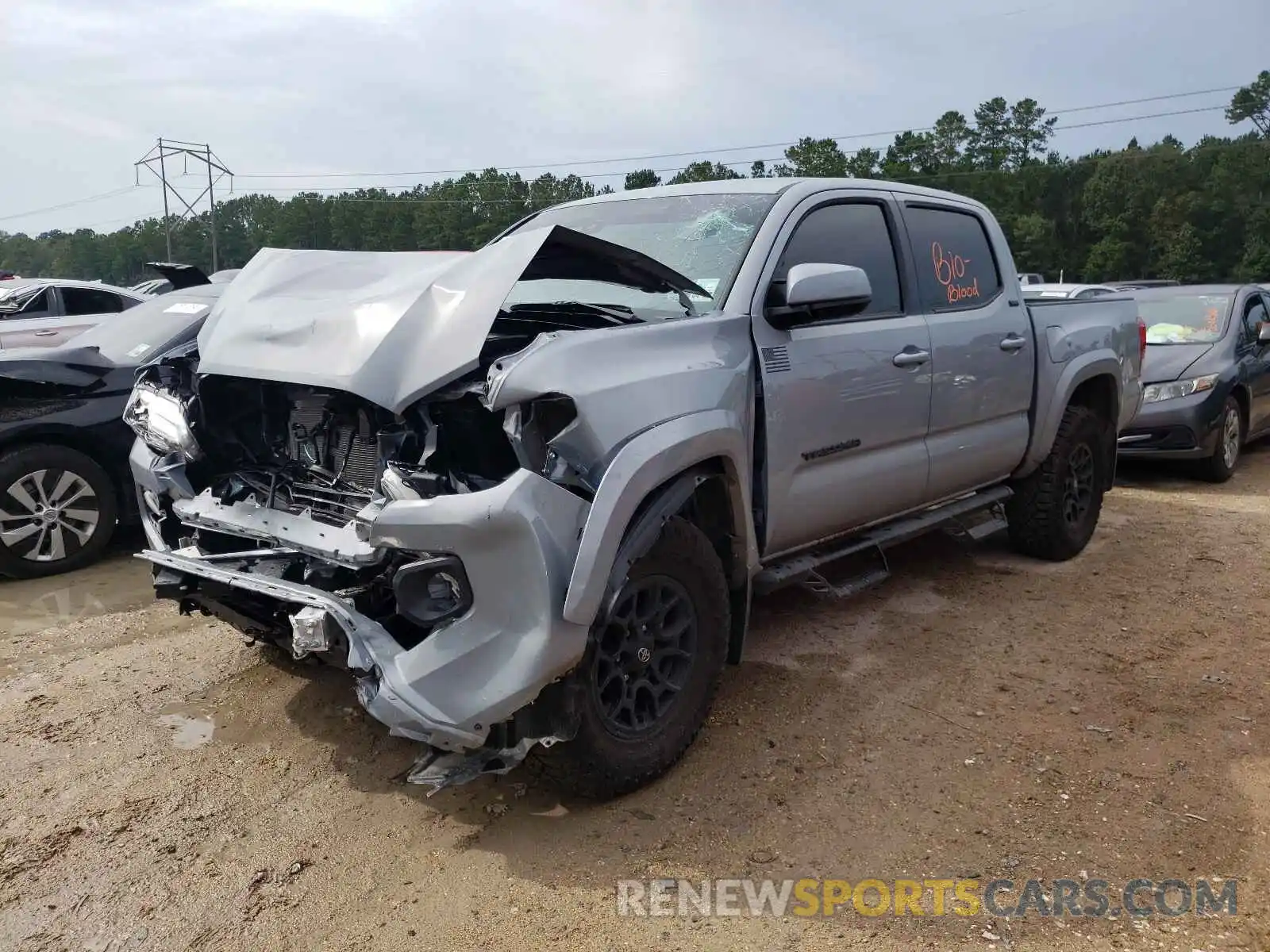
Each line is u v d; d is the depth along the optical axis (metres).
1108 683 3.97
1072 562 5.63
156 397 3.62
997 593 5.06
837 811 3.03
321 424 3.16
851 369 3.82
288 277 3.48
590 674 2.80
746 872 2.72
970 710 3.72
